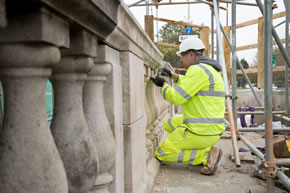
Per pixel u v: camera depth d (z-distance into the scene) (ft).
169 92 8.92
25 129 2.39
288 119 14.05
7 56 2.23
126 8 4.66
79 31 3.13
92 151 3.44
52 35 2.34
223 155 12.12
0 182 2.32
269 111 6.73
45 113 2.58
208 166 9.21
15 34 2.17
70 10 2.51
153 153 10.47
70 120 3.31
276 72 22.11
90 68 3.45
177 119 11.11
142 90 7.11
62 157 3.22
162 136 15.05
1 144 2.36
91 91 4.17
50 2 2.15
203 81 8.82
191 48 9.69
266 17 6.80
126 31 5.01
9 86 2.39
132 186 5.70
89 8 2.80
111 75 4.76
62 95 3.34
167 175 9.42
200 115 9.14
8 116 2.40
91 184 3.53
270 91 6.70
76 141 3.27
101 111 4.26
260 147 12.36
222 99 9.45
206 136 9.18
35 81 2.43
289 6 11.26
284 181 6.33
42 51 2.28
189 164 9.64
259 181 8.89
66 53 3.18
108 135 4.24
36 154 2.39
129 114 5.65
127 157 5.68
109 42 4.47
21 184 2.34
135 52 6.13
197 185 8.48
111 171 4.85
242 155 11.52
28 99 2.41
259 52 22.03
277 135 15.29
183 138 9.45
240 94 22.25
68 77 3.30
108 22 3.57
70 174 3.25
